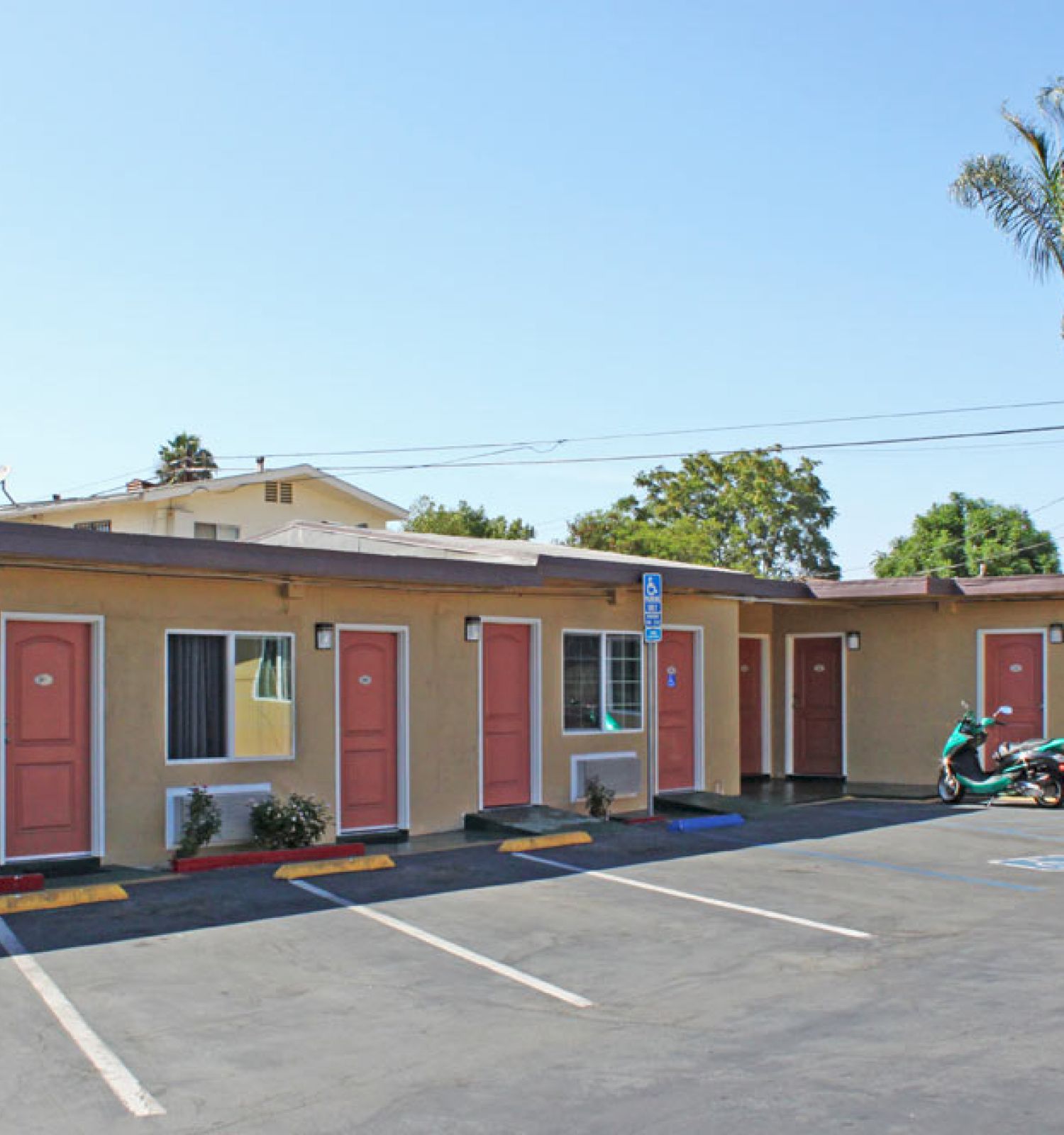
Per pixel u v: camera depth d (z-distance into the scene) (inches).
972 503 1764.3
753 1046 260.7
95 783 458.6
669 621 675.4
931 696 759.1
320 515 1385.3
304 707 520.1
